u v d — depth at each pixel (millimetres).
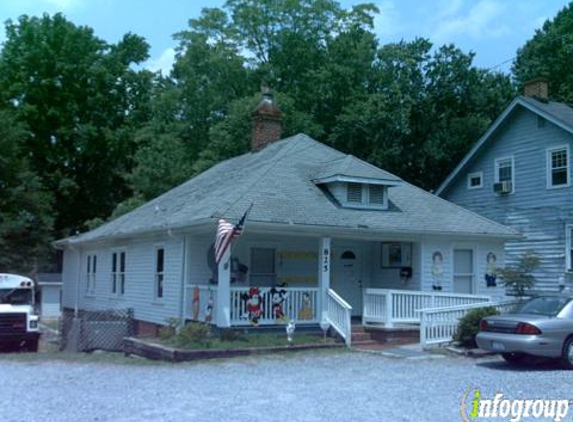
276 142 24688
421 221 19609
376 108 36344
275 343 15594
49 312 30922
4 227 33688
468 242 20906
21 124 38250
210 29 44594
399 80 40125
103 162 45781
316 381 11312
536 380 11336
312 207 18203
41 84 42312
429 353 15219
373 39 41125
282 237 19672
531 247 25438
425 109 39469
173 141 38375
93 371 12898
